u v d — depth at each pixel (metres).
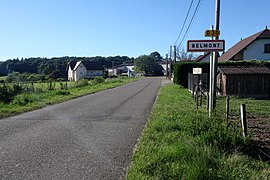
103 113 12.59
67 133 8.48
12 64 99.19
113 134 8.30
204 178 4.32
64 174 5.10
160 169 4.95
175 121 9.06
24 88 20.64
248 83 20.83
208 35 9.46
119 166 5.51
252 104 15.92
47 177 4.96
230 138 6.24
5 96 17.41
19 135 8.23
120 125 9.72
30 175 5.05
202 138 6.32
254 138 7.42
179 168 4.79
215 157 5.35
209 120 7.46
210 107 10.17
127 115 11.95
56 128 9.26
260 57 33.59
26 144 7.20
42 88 24.92
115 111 13.21
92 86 35.06
